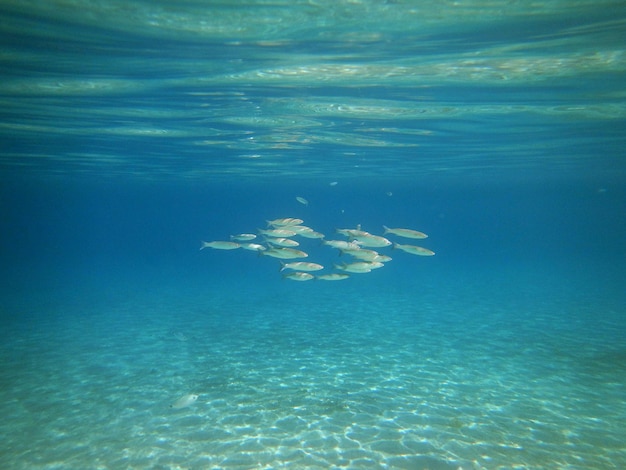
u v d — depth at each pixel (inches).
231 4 266.4
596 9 281.4
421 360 496.1
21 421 332.8
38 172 1331.2
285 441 297.3
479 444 291.0
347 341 594.9
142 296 1086.4
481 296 1028.5
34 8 267.0
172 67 393.7
